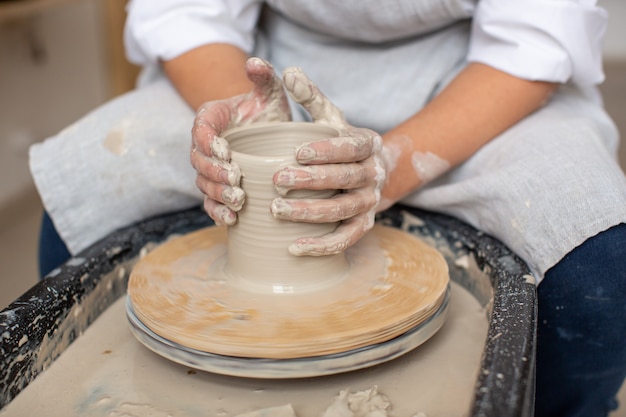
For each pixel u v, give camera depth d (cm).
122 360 88
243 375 77
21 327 83
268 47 147
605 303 94
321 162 83
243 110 102
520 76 115
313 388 81
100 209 121
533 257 99
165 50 129
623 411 151
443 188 114
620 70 486
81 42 305
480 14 121
